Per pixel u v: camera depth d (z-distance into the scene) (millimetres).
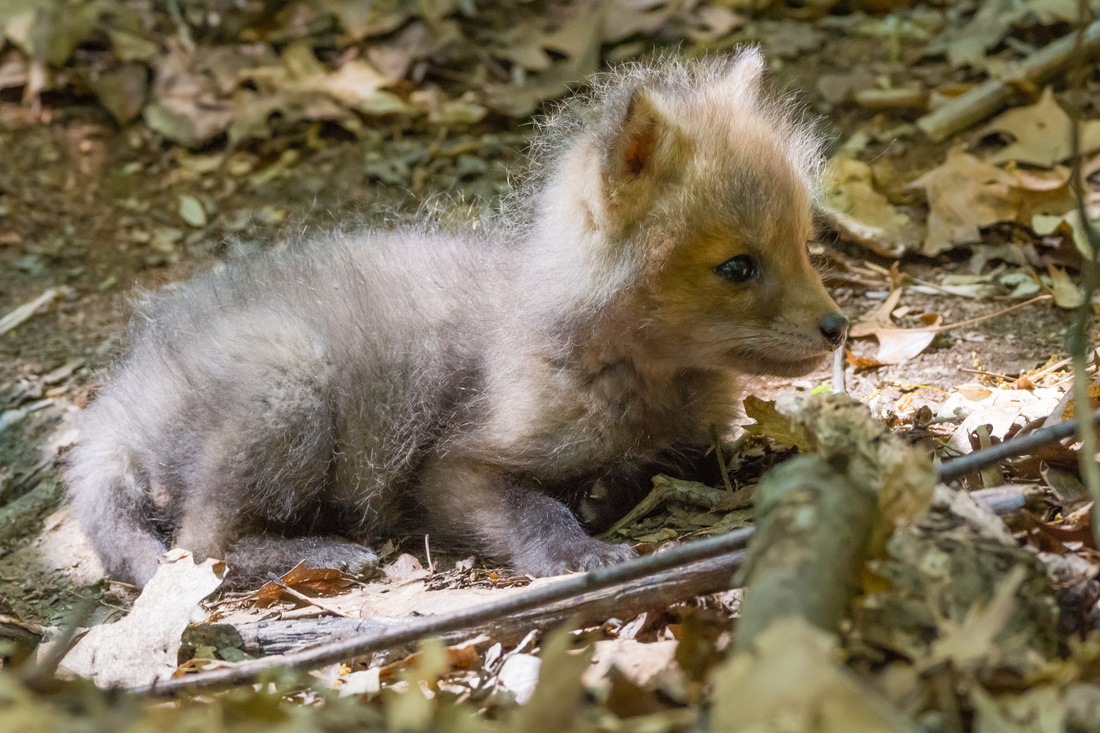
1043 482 6566
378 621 6188
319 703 5516
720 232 7062
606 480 8109
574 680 4344
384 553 8305
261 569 8062
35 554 8914
